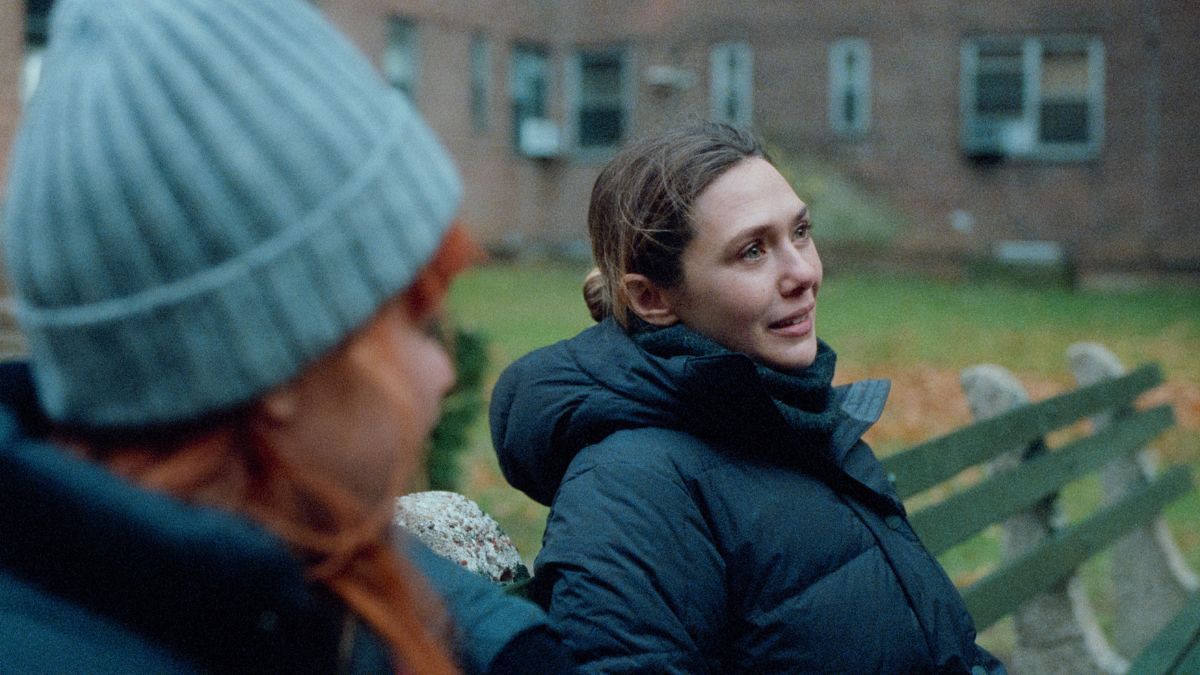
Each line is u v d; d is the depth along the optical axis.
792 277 1.79
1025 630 3.65
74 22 0.73
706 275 1.77
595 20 23.02
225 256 0.70
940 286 19.94
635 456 1.65
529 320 13.88
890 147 21.34
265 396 0.73
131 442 0.74
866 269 21.17
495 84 22.25
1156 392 9.55
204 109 0.69
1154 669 3.03
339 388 0.75
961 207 21.05
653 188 1.78
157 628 0.71
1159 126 20.20
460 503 1.76
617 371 1.74
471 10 21.55
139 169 0.68
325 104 0.74
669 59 22.61
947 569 5.20
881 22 21.28
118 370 0.70
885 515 1.86
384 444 0.77
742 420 1.71
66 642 0.70
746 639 1.66
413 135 0.80
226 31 0.72
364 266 0.74
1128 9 20.20
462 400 4.40
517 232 22.81
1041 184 20.75
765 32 21.92
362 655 0.83
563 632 1.54
